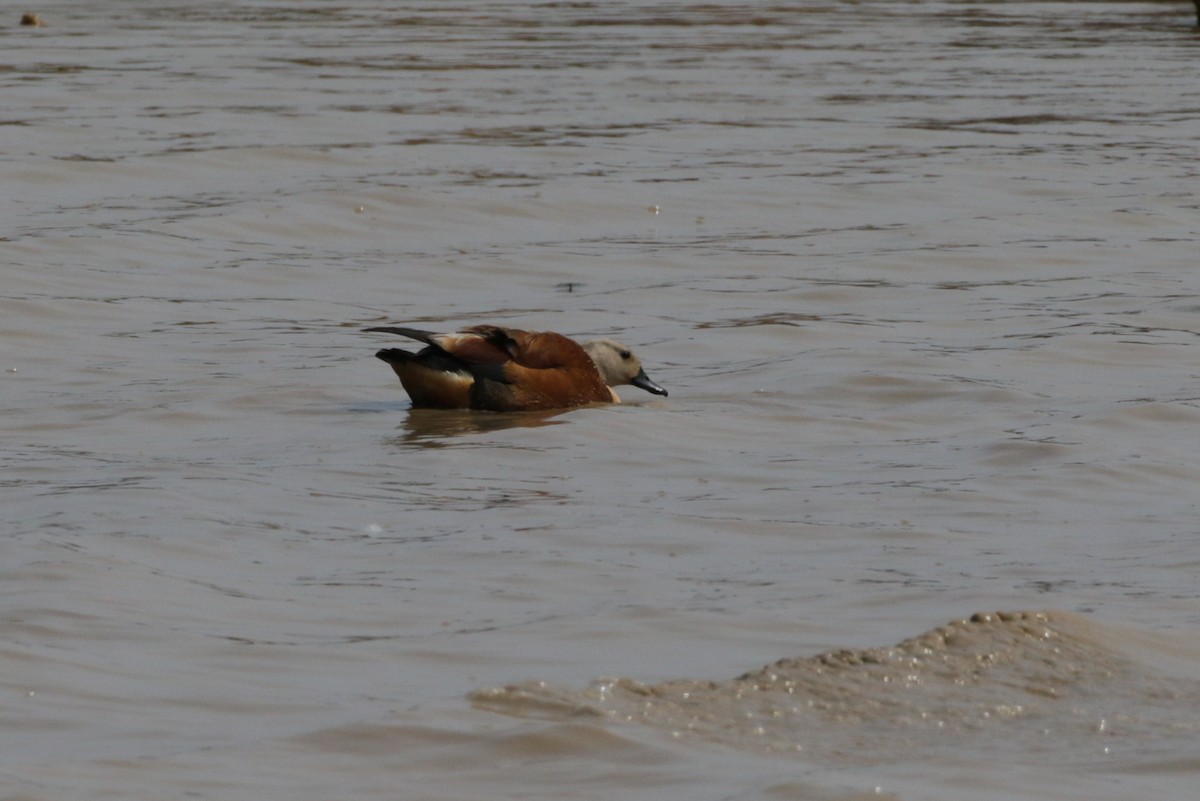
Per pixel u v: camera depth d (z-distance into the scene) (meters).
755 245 68.25
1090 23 169.00
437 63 124.94
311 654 23.88
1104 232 71.25
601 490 35.09
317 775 19.33
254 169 80.38
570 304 58.09
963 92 113.75
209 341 51.56
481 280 61.91
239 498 33.62
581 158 85.75
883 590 27.41
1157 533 31.67
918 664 22.45
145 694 22.08
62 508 32.56
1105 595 27.09
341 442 39.66
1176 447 38.78
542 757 19.64
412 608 26.34
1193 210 75.69
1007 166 86.12
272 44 136.25
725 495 34.69
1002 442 39.28
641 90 111.62
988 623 23.84
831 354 49.75
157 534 30.39
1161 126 99.88
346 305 57.50
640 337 53.12
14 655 23.34
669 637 24.77
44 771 19.36
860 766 19.42
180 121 92.50
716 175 82.31
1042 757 19.84
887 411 43.38
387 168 81.31
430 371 43.16
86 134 87.25
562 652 24.03
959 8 185.38
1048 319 55.00
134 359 49.06
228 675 22.89
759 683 21.77
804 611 26.14
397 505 33.50
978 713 21.12
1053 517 32.91
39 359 48.75
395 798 18.70
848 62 131.88
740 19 169.38
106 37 139.12
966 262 65.00
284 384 45.91
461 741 20.08
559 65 125.50
